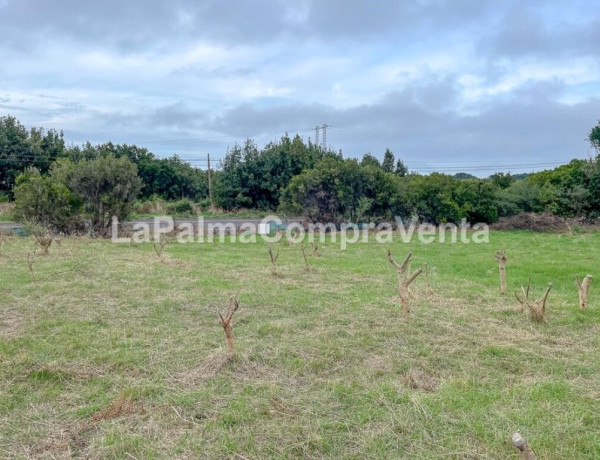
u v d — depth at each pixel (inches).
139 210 1121.4
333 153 1226.0
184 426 130.0
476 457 114.2
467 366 172.9
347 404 141.8
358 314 236.4
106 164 663.1
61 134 1332.4
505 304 262.2
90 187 659.4
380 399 142.8
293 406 140.1
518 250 542.3
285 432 125.6
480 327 218.1
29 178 676.7
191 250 520.4
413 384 155.6
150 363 173.2
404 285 235.9
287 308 251.6
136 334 209.0
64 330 211.6
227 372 163.3
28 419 134.2
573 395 147.3
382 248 560.4
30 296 274.8
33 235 575.8
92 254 457.4
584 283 247.3
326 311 243.9
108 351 184.7
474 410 136.4
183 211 1120.8
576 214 918.4
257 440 122.6
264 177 1116.5
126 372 166.4
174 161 1582.2
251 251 514.6
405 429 126.2
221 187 1145.4
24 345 193.0
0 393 148.4
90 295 277.6
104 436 123.6
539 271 382.6
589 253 510.0
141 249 518.9
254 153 1144.2
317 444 120.0
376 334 205.8
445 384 155.3
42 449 119.6
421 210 851.4
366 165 884.0
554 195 914.7
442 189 856.3
